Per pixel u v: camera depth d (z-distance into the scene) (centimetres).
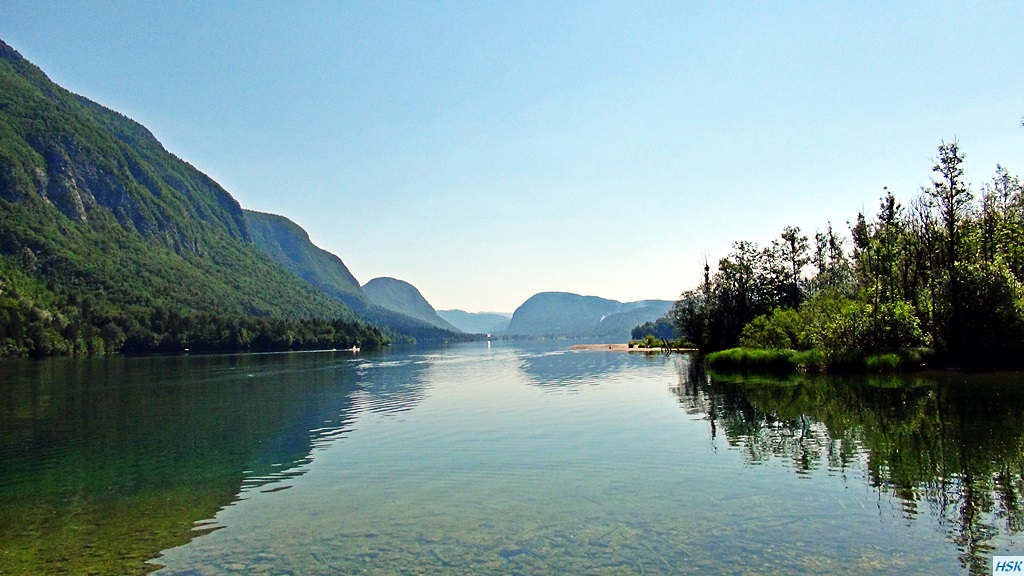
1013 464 1994
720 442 2547
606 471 2138
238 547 1550
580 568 1329
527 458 2394
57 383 6981
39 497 2125
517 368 8675
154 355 16300
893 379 4588
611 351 14712
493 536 1545
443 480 2112
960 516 1556
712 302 9494
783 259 9256
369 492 2005
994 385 3944
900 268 6244
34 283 18688
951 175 5478
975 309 5097
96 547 1598
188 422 3788
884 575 1245
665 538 1481
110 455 2830
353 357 14462
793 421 2964
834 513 1609
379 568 1376
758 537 1463
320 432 3241
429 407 4141
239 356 15438
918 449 2244
